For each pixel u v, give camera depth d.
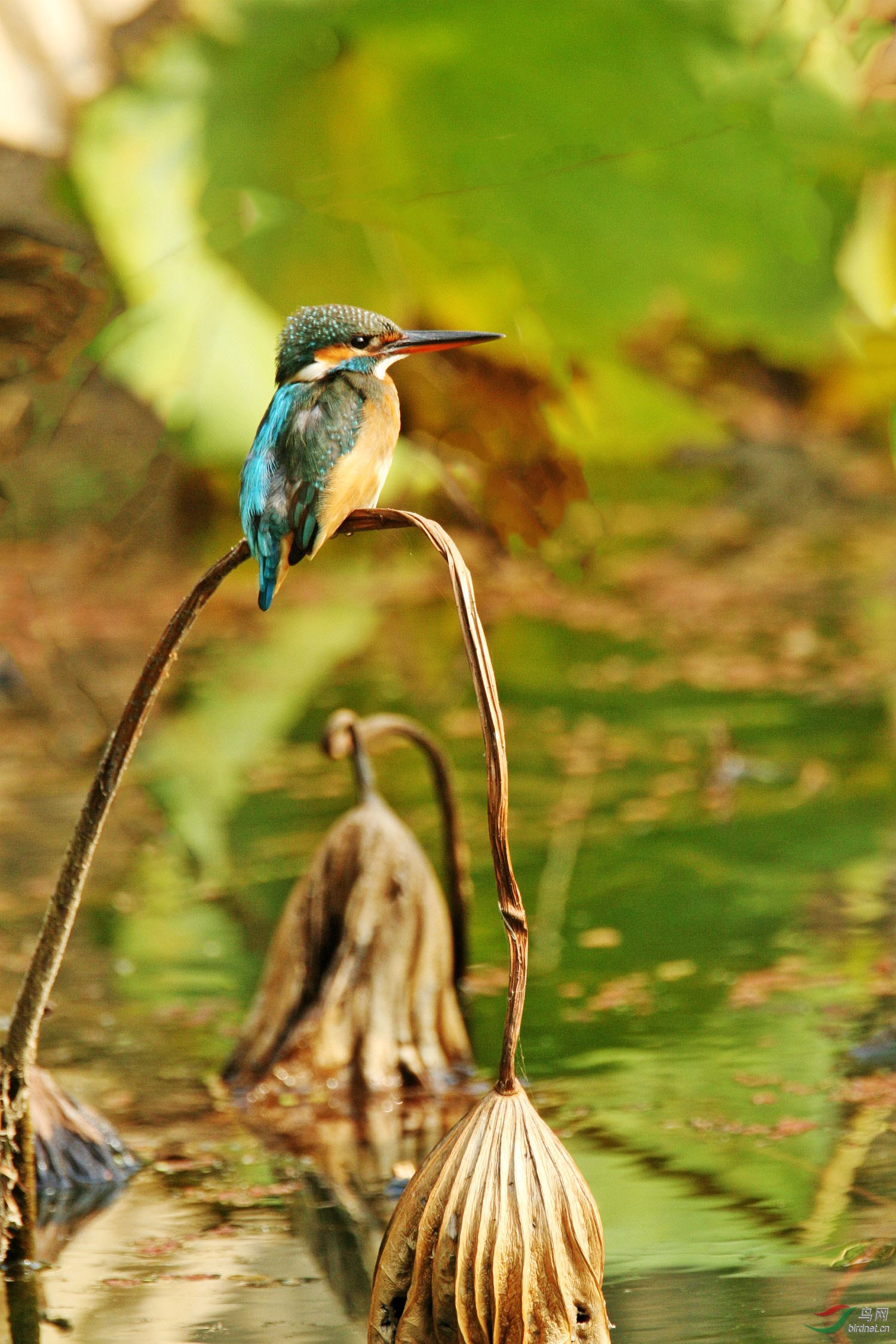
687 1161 6.04
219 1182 6.09
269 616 20.83
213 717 15.26
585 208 13.80
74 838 5.04
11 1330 4.90
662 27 13.59
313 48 14.45
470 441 10.84
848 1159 6.01
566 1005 7.89
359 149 14.12
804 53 12.87
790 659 16.41
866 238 14.22
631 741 13.32
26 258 13.67
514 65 13.83
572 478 11.05
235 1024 7.90
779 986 7.97
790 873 9.79
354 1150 6.36
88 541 20.31
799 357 15.97
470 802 11.73
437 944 7.18
